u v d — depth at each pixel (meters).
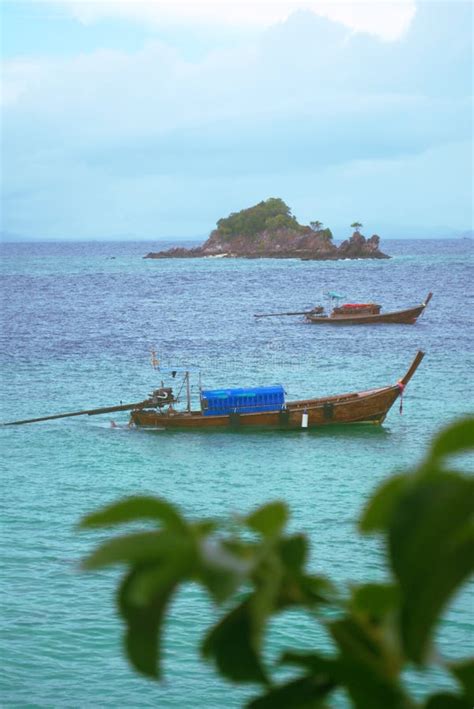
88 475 109.56
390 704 2.83
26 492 100.75
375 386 176.50
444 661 3.04
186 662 56.50
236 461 117.81
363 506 2.45
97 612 64.56
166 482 106.94
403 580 2.35
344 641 2.88
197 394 172.38
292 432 136.00
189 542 2.59
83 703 51.56
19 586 70.00
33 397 163.25
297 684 2.97
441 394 165.50
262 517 2.83
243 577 2.53
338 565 73.94
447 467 2.42
